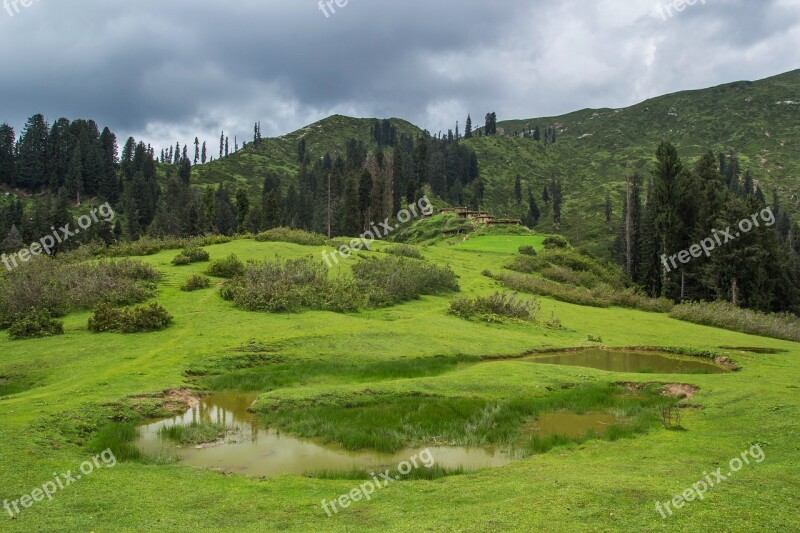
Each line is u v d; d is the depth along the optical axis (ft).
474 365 80.12
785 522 26.66
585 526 26.43
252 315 98.17
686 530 25.86
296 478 37.55
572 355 93.81
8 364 68.74
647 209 260.21
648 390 65.41
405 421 51.96
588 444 45.42
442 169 549.54
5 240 236.02
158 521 28.89
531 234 322.75
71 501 31.27
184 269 132.26
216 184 627.87
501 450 45.62
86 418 48.19
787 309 214.69
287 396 58.59
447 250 238.27
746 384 63.10
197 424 49.85
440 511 30.07
